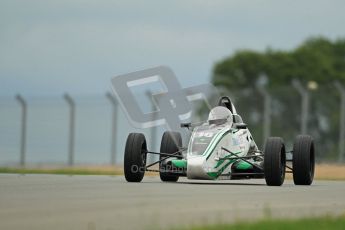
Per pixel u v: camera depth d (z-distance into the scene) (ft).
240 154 215.92
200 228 115.75
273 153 203.10
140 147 208.64
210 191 178.40
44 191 169.07
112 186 187.62
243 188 191.93
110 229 115.65
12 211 132.98
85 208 138.72
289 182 242.78
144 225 119.65
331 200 166.20
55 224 119.44
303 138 214.28
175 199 156.46
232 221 125.59
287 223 121.80
